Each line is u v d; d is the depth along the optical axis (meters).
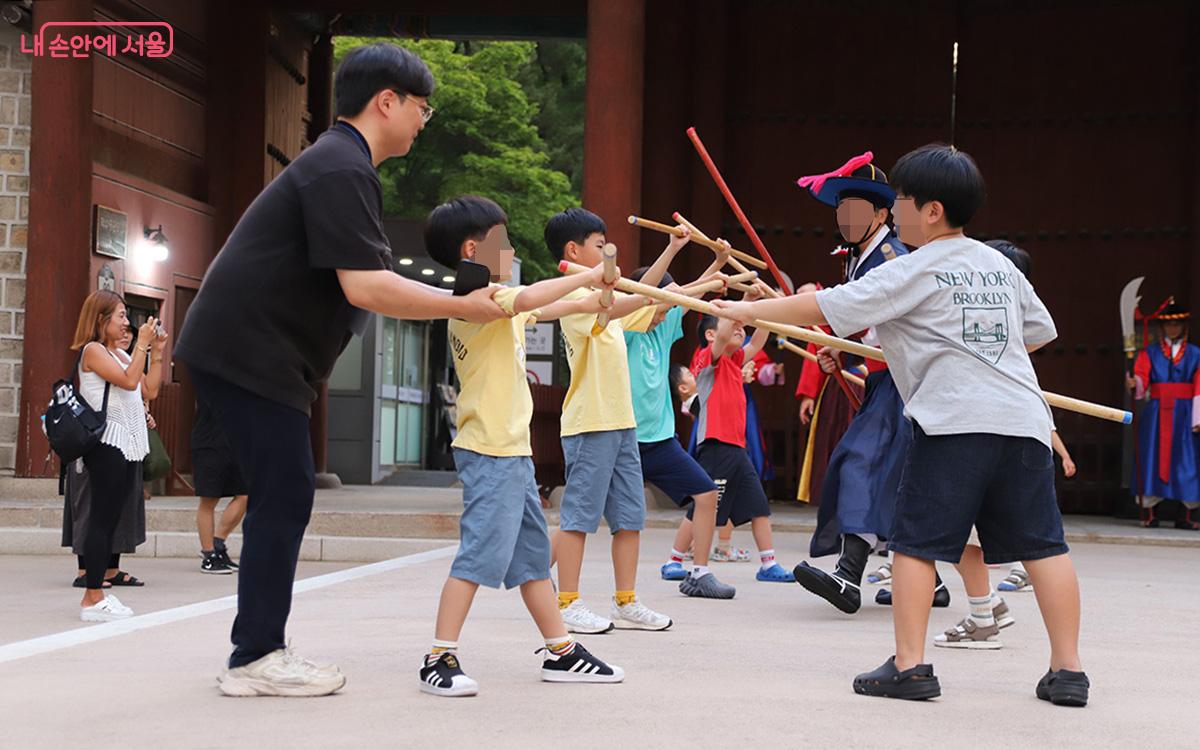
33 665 4.26
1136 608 6.37
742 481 7.53
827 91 15.65
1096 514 15.19
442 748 3.05
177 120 15.66
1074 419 15.30
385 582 7.13
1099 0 15.43
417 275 20.95
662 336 6.49
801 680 4.10
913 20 15.73
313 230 3.62
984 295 3.84
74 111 12.78
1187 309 15.14
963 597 6.77
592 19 13.05
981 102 15.79
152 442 8.45
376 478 20.61
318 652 4.56
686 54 15.33
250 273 3.67
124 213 13.90
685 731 3.28
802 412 9.43
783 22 15.61
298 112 18.67
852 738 3.25
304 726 3.29
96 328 6.92
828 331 6.55
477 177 31.23
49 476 12.63
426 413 26.17
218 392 3.75
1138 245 15.31
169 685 3.88
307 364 3.79
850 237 5.91
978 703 3.79
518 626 5.34
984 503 3.91
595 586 6.96
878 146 15.67
